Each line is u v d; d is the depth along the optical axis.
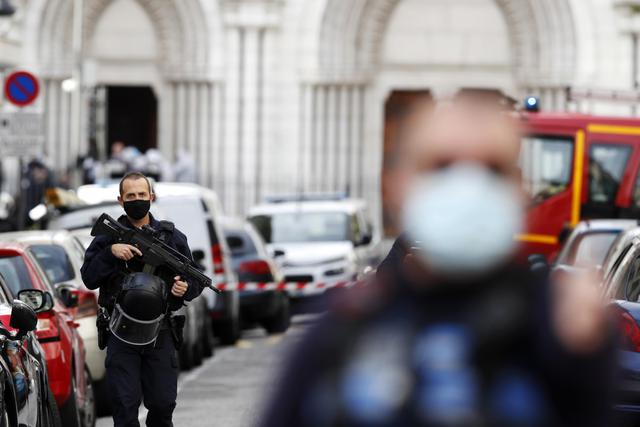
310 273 57.44
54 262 31.25
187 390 35.84
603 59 77.81
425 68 80.00
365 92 80.00
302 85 79.50
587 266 35.19
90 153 68.44
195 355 41.28
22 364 21.06
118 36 79.94
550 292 8.62
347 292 8.65
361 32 79.69
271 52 79.44
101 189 44.72
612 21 77.69
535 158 52.12
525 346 8.55
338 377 8.38
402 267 8.72
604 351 8.55
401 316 8.59
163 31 79.69
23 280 26.22
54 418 23.84
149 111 83.69
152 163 74.25
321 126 79.56
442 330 8.54
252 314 51.41
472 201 8.60
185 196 44.94
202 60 79.31
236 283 50.59
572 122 51.84
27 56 77.88
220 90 79.56
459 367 8.48
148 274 21.45
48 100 78.44
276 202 63.84
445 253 8.61
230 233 52.69
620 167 51.78
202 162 79.62
